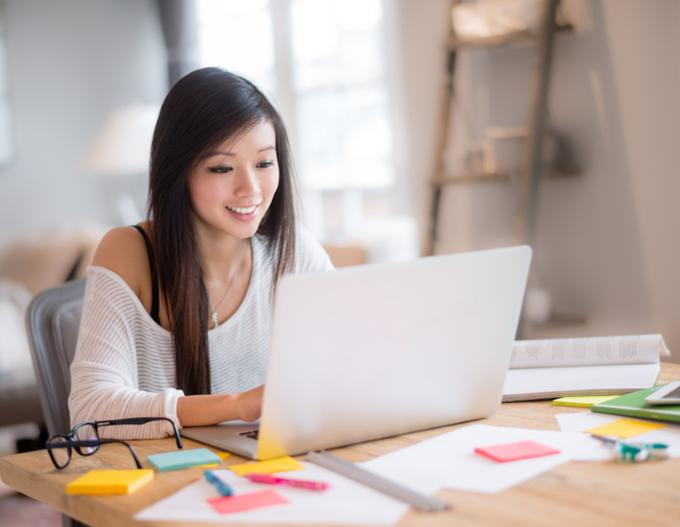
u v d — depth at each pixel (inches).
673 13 121.5
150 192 60.6
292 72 194.9
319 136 190.5
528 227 131.6
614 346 58.7
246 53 206.1
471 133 150.9
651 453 40.3
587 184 134.5
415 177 161.3
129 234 61.4
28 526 121.2
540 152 131.3
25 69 223.8
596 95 131.6
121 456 47.0
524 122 141.8
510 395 53.2
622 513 33.9
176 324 60.8
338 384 44.0
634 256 130.3
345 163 185.3
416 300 44.9
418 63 157.5
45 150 227.3
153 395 52.1
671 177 124.5
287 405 43.1
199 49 220.2
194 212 61.0
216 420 50.4
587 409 50.2
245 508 36.6
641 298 130.2
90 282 60.1
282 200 64.6
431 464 41.3
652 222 127.5
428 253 150.3
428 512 35.2
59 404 61.2
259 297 65.8
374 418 45.8
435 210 149.6
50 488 42.9
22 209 224.2
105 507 38.6
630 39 126.6
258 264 65.6
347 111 183.0
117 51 236.1
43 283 181.5
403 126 163.8
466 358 47.7
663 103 124.1
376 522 34.4
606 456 40.8
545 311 135.9
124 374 56.7
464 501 36.2
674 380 54.9
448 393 47.7
